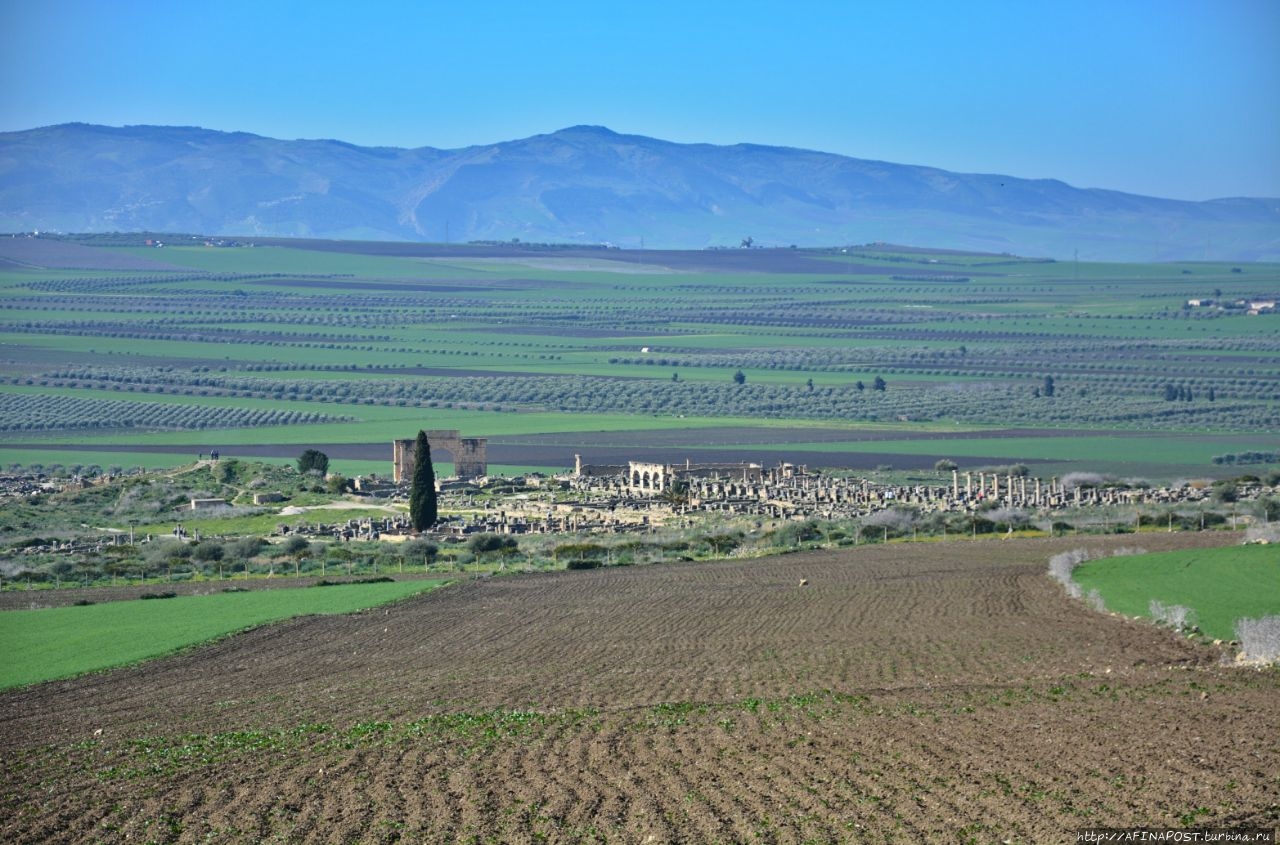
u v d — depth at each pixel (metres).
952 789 67.94
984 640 121.38
